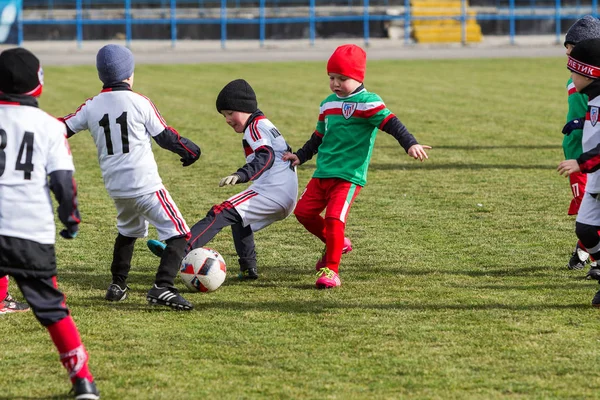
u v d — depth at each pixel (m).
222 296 16.11
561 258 18.52
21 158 11.24
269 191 16.84
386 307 15.23
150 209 15.16
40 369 12.50
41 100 49.47
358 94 16.72
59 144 11.41
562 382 11.76
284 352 13.01
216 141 35.50
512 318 14.52
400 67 72.25
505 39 101.56
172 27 92.81
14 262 11.16
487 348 13.08
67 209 11.19
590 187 14.87
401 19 100.69
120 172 14.98
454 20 101.50
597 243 15.12
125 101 14.93
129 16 92.19
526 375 12.02
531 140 35.19
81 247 19.89
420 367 12.34
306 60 80.31
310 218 17.44
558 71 67.31
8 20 91.50
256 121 16.69
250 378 11.99
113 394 11.47
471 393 11.41
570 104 17.70
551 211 23.06
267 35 102.00
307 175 29.14
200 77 64.44
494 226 21.48
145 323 14.49
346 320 14.51
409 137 16.22
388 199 24.80
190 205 24.19
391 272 17.59
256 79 62.62
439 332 13.84
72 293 16.31
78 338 11.36
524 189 25.94
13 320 14.78
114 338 13.72
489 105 46.81
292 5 102.44
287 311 15.09
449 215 22.72
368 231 21.12
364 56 16.83
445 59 80.50
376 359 12.67
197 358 12.80
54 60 80.69
